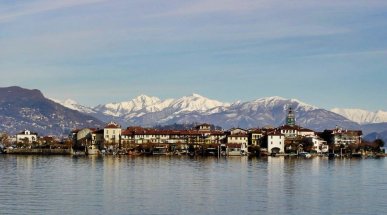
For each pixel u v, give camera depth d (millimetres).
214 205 157500
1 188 187125
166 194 176375
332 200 167750
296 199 168875
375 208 155500
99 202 160125
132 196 171500
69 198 166375
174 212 147375
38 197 167750
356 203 162875
